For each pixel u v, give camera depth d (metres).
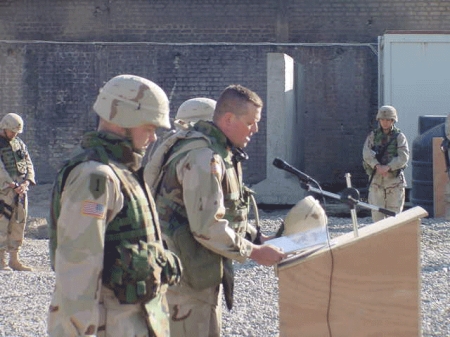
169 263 3.81
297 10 25.00
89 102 25.28
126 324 3.66
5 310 8.19
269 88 19.98
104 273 3.63
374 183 12.55
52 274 10.30
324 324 4.38
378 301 4.35
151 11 25.33
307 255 4.39
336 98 24.88
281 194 19.97
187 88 24.98
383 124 12.46
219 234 4.30
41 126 25.39
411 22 24.70
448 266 10.10
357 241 4.35
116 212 3.64
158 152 4.69
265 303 8.25
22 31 25.64
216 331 4.68
